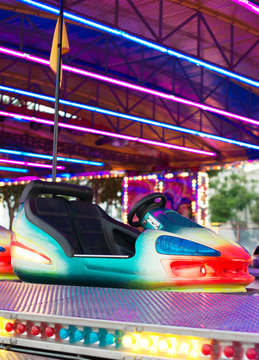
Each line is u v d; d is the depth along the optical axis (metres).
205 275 3.85
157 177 25.50
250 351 2.31
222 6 11.77
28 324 3.00
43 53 17.69
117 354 2.63
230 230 24.75
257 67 16.88
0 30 15.97
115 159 24.44
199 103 14.01
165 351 2.52
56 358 2.88
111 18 13.73
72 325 2.82
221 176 59.41
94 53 17.70
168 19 13.73
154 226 4.34
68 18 9.05
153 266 3.84
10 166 28.25
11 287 3.49
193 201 24.50
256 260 11.41
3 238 5.58
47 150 22.50
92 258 4.04
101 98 21.34
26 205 4.42
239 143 19.11
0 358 2.88
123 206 26.31
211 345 2.41
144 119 16.17
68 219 4.50
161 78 19.47
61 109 21.70
